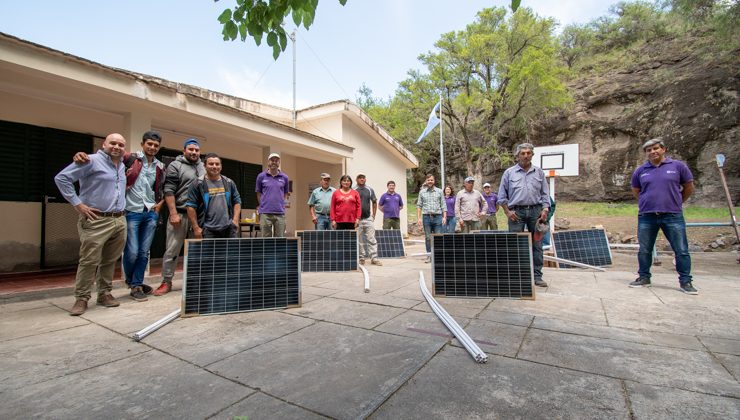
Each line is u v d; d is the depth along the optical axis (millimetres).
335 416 1548
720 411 1556
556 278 4938
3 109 5309
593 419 1503
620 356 2180
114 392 1783
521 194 4414
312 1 2387
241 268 3375
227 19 2457
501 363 2088
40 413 1591
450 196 8922
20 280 4699
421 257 7938
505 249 3838
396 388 1792
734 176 16328
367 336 2584
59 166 5887
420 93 22844
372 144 11734
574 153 8336
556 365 2057
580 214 17234
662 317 3014
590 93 22750
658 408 1585
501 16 21641
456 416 1536
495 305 3469
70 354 2291
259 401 1684
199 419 1537
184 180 4223
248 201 8789
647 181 4270
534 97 20250
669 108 18859
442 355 2219
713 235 11188
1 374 1993
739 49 17578
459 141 25000
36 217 5668
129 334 2682
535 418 1517
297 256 3562
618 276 5105
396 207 8086
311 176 10812
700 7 14391
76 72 4160
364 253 7254
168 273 4207
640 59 23203
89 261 3285
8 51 3629
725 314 3094
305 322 2955
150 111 5332
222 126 6414
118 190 3512
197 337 2607
